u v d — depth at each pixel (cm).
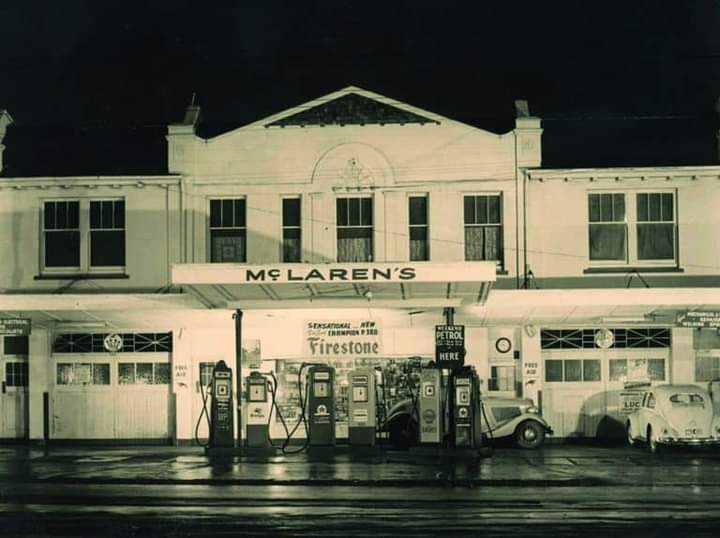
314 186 2903
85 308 2617
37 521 1445
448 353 2409
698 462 2295
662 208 2873
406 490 1875
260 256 2902
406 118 2898
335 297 2566
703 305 2566
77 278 2922
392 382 2877
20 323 2755
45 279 2930
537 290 2581
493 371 2894
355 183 2894
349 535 1309
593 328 2902
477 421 2428
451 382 2444
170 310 2670
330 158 2903
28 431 2944
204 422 2906
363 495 1788
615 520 1445
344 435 2888
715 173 2833
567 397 2898
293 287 2398
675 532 1330
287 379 2895
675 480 1980
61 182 2916
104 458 2436
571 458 2383
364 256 2898
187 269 2323
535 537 1290
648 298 2534
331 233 2894
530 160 2862
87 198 2941
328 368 2503
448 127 2888
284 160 2914
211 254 2925
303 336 2697
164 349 2959
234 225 2930
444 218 2875
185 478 2022
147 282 2906
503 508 1586
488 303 2583
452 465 2236
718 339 2884
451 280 2294
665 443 2481
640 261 2861
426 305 2561
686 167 2828
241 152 2919
